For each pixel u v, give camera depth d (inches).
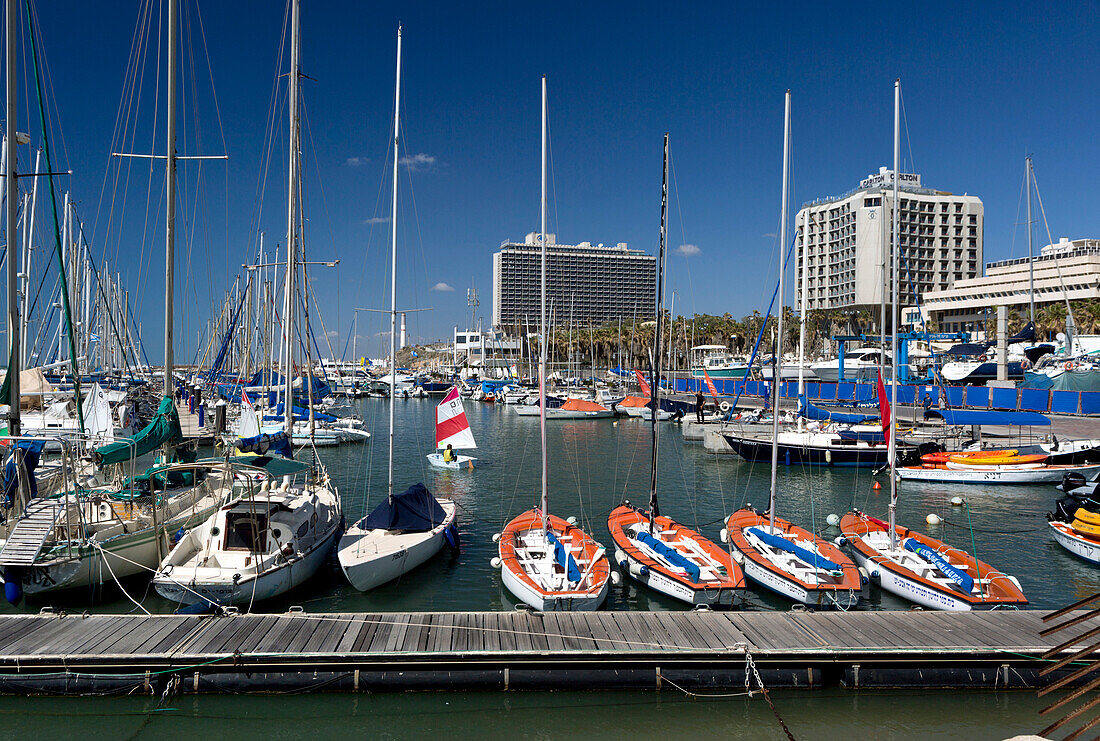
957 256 5487.2
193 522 871.7
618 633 623.8
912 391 2447.1
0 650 573.6
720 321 5472.4
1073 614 684.1
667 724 558.3
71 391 1843.0
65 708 561.3
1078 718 561.6
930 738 539.2
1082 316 3174.2
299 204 1206.3
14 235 812.6
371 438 2269.9
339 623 637.9
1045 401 2240.4
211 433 1870.1
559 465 1754.4
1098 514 931.3
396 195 977.5
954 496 1365.7
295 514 813.2
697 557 821.2
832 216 5639.8
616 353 5467.5
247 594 684.1
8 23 802.2
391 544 831.7
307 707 569.6
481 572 869.2
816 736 542.6
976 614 679.7
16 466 778.2
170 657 567.8
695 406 2679.6
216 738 535.5
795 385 2898.6
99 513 790.5
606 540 1019.3
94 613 715.4
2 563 677.9
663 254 891.4
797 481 1540.4
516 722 559.8
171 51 898.7
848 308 5364.2
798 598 737.6
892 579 778.2
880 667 597.9
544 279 841.5
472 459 1833.2
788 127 882.1
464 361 6683.1
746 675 588.1
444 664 579.2
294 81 1100.5
